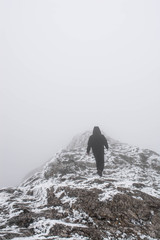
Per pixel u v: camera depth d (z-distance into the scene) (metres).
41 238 4.60
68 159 13.40
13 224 5.64
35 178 12.34
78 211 6.21
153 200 6.84
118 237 5.02
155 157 14.04
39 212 6.45
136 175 10.83
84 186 7.93
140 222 5.75
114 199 6.59
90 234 4.98
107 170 11.84
